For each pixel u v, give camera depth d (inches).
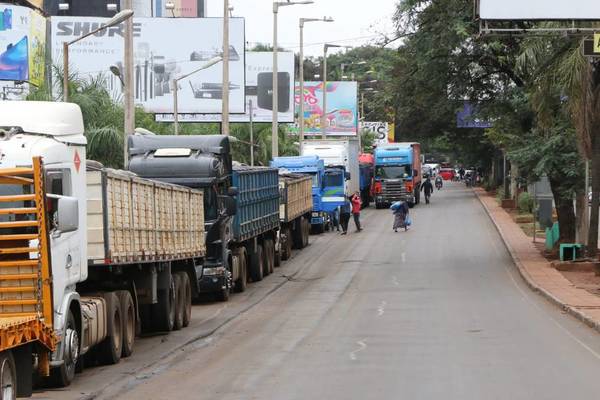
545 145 2378.2
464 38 2479.1
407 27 2603.3
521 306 1653.5
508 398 837.2
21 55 3508.9
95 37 4306.1
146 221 1232.8
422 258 2664.9
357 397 853.2
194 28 4431.6
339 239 3339.1
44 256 833.5
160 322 1370.6
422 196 5910.4
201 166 1761.8
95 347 1095.6
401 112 3331.7
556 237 2659.9
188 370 1055.0
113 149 2647.6
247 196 2068.2
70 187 939.3
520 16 1808.6
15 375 772.0
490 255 2721.5
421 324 1416.1
